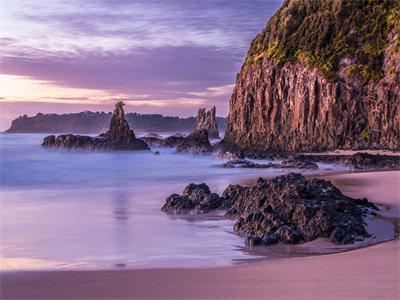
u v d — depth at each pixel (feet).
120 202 86.53
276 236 49.47
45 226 61.87
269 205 55.57
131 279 33.37
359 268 32.12
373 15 240.73
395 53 219.61
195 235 54.95
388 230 51.42
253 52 296.10
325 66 237.66
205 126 631.97
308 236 49.42
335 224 49.49
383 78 222.69
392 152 195.52
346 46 238.48
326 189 64.95
